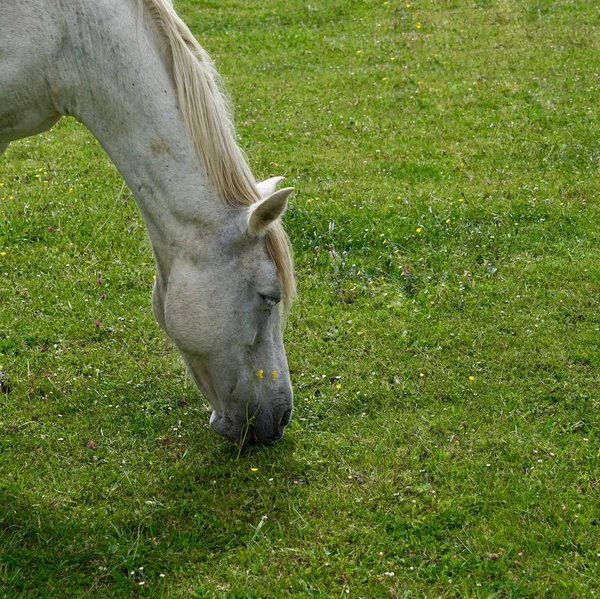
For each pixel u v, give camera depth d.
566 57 12.34
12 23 4.19
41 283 6.86
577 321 6.31
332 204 8.14
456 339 6.14
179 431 5.28
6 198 8.43
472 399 5.52
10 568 4.12
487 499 4.59
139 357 6.06
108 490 4.74
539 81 11.49
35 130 4.70
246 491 4.74
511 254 7.27
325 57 13.25
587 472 4.79
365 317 6.45
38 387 5.66
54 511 4.57
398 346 6.11
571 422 5.26
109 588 4.05
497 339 6.12
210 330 4.38
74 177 9.05
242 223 4.28
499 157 9.33
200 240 4.33
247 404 4.57
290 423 5.28
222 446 5.11
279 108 11.04
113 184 8.82
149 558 4.23
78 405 5.50
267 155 9.48
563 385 5.60
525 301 6.57
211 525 4.47
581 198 8.23
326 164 9.27
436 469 4.84
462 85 11.52
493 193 8.38
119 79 4.26
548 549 4.25
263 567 4.17
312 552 4.24
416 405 5.49
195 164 4.30
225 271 4.32
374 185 8.68
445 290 6.73
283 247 4.33
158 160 4.30
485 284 6.80
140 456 5.04
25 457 5.00
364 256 7.35
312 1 16.19
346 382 5.72
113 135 4.40
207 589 4.05
